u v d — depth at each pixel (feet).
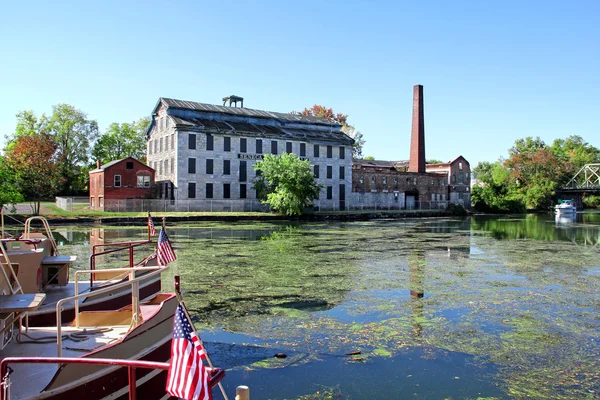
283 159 193.98
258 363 33.60
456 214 261.85
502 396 28.66
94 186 198.90
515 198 297.53
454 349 36.58
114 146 283.38
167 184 201.98
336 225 169.58
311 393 28.89
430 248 98.84
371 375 31.60
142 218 163.73
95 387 23.21
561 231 148.15
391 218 225.76
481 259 82.74
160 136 212.84
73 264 72.79
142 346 25.90
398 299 52.31
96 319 31.14
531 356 35.24
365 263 77.00
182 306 18.16
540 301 51.72
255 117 227.20
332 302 50.78
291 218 197.47
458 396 28.63
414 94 278.87
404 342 38.14
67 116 258.98
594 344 37.93
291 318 44.57
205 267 71.97
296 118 244.42
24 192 181.78
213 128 202.39
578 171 362.53
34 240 37.45
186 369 15.37
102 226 147.64
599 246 104.32
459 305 49.83
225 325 42.37
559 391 29.43
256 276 64.80
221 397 28.40
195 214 179.73
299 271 69.00
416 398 28.30
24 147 181.06
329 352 35.81
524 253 91.50
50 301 35.04
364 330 41.11
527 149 414.62
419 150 276.21
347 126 353.31
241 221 181.98
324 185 234.79
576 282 62.28
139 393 25.39
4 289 25.90
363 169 249.96
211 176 203.10
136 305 28.09
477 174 481.87
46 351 25.99
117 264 72.69
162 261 36.22
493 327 42.22
